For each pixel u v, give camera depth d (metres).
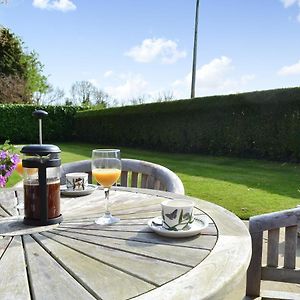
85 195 1.74
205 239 1.10
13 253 1.00
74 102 26.09
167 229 1.13
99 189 1.88
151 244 1.06
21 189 1.97
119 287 0.80
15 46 21.11
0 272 0.88
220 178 6.19
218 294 0.80
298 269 1.48
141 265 0.91
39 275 0.86
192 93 15.59
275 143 8.14
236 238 1.11
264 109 8.27
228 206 4.26
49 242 1.08
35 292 0.78
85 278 0.85
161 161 8.93
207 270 0.88
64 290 0.79
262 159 8.55
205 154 10.19
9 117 17.11
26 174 1.24
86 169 2.58
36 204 1.24
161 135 11.80
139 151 11.90
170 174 2.25
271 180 5.93
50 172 1.25
